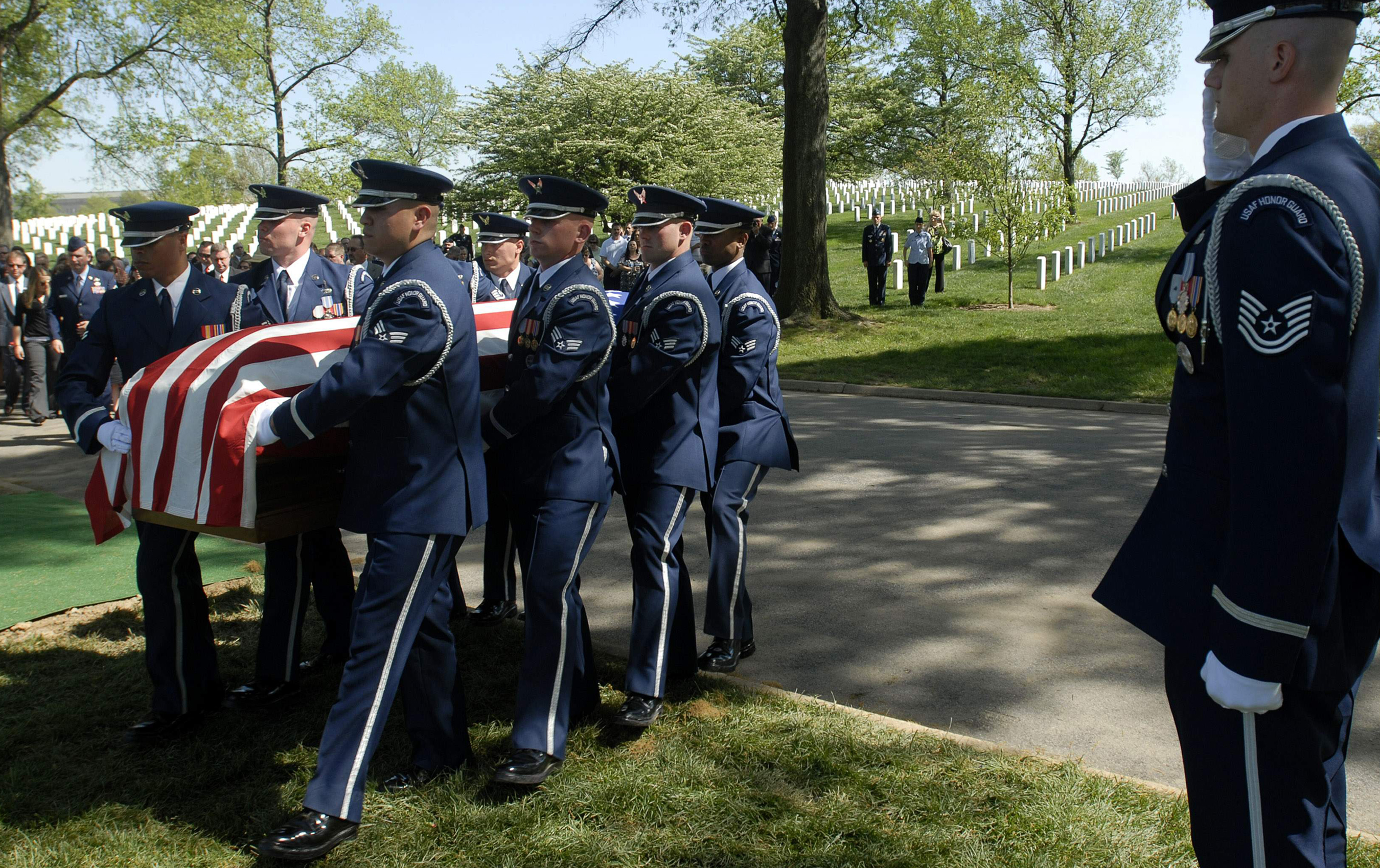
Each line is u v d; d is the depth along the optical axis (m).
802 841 2.80
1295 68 1.67
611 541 6.00
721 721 3.54
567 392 3.38
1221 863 1.78
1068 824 2.82
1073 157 38.59
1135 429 9.42
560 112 30.19
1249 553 1.55
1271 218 1.57
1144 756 3.34
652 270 3.84
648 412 3.80
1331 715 1.75
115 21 24.62
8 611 4.74
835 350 14.54
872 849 2.75
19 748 3.44
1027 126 17.84
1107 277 21.45
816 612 4.74
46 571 5.36
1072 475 7.35
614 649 4.34
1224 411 1.75
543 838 2.86
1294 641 1.54
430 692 3.19
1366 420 1.60
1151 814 2.86
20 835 2.93
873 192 42.19
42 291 10.87
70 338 9.85
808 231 16.22
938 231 19.64
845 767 3.18
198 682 3.58
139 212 3.61
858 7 17.75
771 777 3.15
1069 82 35.94
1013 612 4.67
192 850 2.87
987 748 3.29
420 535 2.99
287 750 3.45
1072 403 11.07
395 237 3.05
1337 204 1.55
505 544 4.58
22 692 3.85
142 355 3.64
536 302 3.45
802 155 15.95
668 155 30.42
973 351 14.08
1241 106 1.74
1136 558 1.93
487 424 3.37
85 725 3.60
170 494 3.10
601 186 29.77
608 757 3.32
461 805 3.04
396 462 2.99
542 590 3.27
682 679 3.93
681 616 3.89
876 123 39.75
